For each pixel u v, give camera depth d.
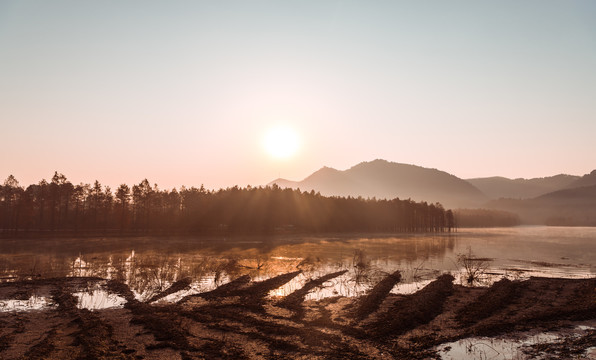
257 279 48.75
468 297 39.16
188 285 44.34
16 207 122.38
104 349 23.55
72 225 145.00
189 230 146.75
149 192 149.12
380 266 61.34
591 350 24.86
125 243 97.88
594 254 83.38
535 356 23.95
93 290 41.03
